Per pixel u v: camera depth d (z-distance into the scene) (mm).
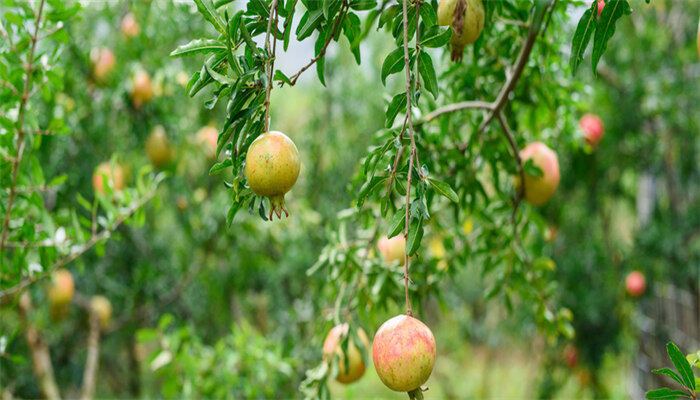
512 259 2424
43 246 2045
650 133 4836
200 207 4395
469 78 2152
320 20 1158
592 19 1173
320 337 2268
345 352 1923
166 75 3602
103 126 3637
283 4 1144
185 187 4227
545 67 2281
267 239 4480
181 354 3176
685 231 4797
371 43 5430
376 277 2113
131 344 5734
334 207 5164
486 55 2170
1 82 1867
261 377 3291
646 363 5539
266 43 1064
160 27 3750
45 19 1907
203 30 3701
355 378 2033
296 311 4547
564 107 2531
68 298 3504
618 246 5426
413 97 1191
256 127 1128
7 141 1880
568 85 2467
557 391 6242
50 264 2135
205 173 4664
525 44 1662
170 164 3938
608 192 5262
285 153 1058
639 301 5145
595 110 4777
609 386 6859
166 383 3215
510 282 2467
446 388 7664
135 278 4562
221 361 3361
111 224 2289
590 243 5230
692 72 4598
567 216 5387
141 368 6273
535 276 2455
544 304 2467
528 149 2164
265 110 1139
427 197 1949
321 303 4105
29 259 2189
